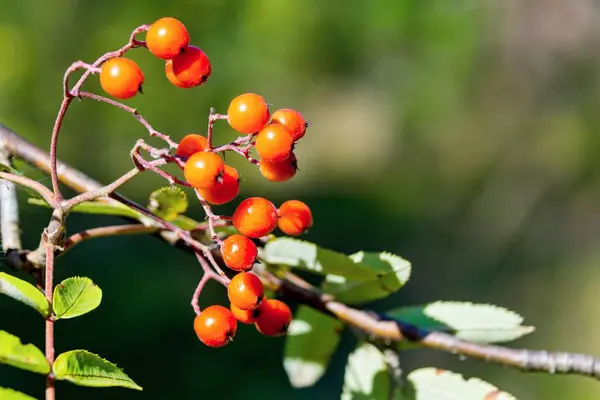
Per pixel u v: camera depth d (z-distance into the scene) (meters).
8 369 7.11
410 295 11.88
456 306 2.46
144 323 8.70
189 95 13.41
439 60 16.67
